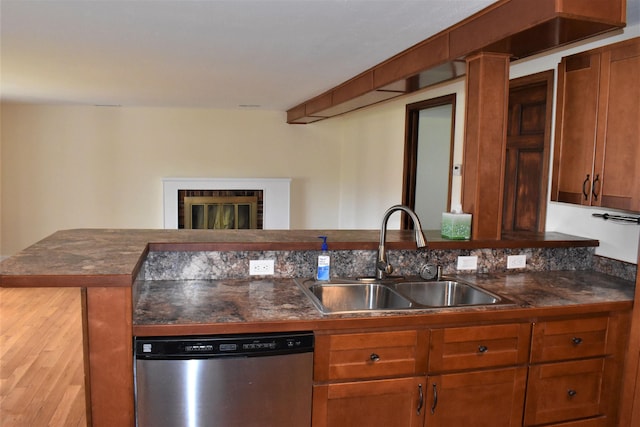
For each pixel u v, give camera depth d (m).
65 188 6.83
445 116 5.92
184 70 4.04
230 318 1.91
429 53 2.99
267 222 7.43
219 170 7.28
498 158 2.76
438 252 2.74
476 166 2.74
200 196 7.16
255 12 2.46
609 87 2.43
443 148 6.04
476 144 2.73
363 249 2.62
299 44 3.11
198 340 1.83
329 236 2.77
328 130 7.60
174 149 7.09
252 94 5.46
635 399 2.33
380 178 6.33
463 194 2.88
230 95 5.55
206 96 5.66
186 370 1.83
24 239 6.77
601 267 2.94
